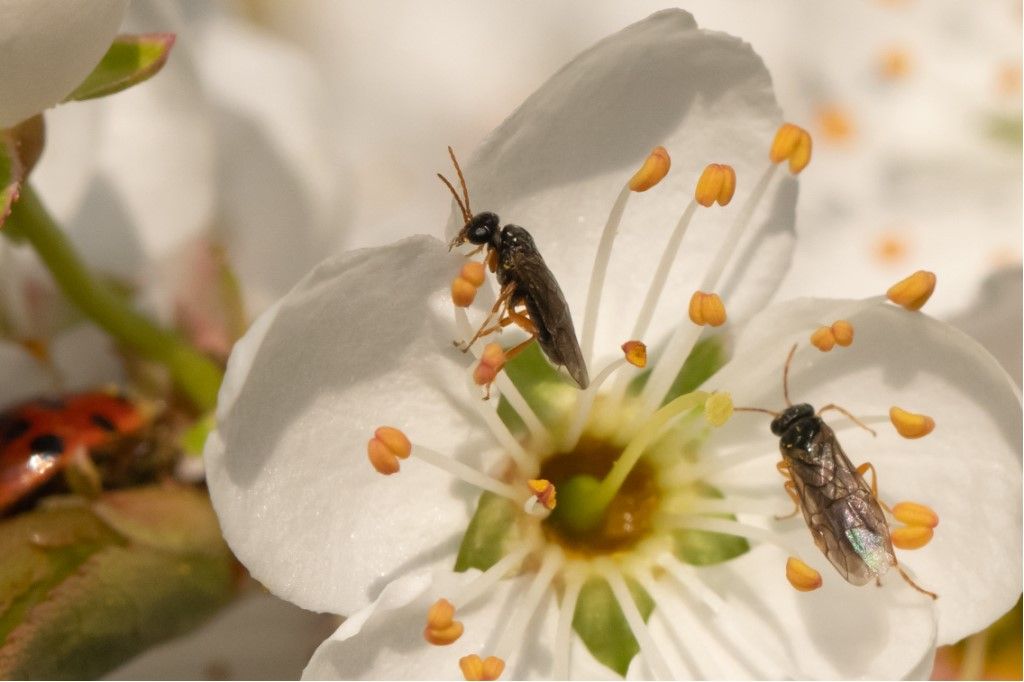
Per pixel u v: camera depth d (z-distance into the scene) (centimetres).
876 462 10
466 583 10
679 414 10
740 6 14
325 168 11
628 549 10
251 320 11
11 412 10
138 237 11
